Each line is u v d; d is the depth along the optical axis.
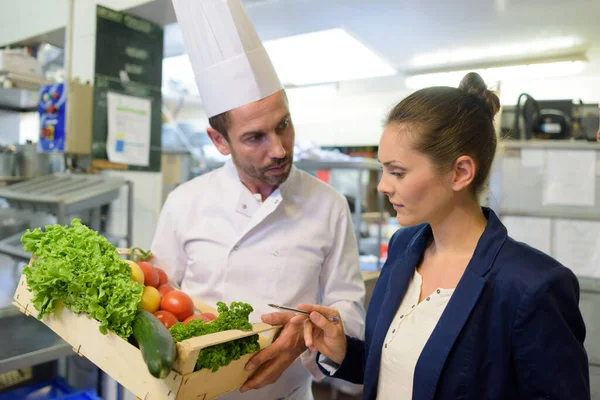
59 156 2.56
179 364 0.70
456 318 0.74
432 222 0.81
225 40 1.09
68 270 0.83
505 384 0.72
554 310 0.68
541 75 3.90
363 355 0.99
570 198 2.01
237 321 0.80
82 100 2.22
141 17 2.46
